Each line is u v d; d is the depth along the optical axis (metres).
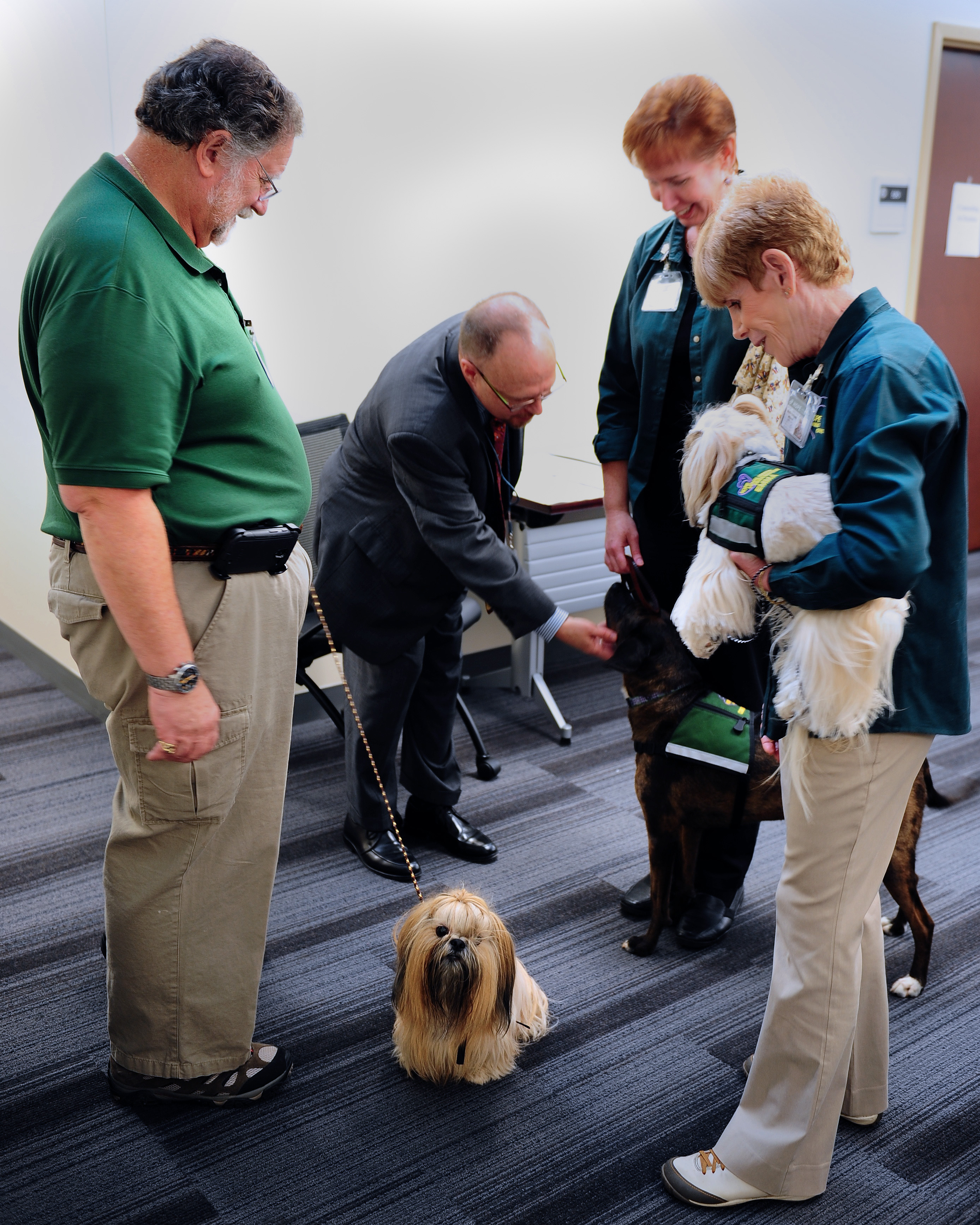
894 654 1.35
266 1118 1.79
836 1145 1.73
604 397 2.35
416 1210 1.60
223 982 1.73
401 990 1.81
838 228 1.31
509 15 3.32
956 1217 1.59
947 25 4.32
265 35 2.93
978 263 4.93
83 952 2.25
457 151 3.36
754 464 1.39
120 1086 1.79
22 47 3.11
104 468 1.34
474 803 2.96
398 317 3.41
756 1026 2.04
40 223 3.18
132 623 1.41
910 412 1.20
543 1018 2.02
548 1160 1.71
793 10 3.89
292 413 3.26
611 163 3.69
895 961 2.24
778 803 2.06
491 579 2.05
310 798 2.97
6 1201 1.61
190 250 1.45
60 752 3.23
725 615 1.46
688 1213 1.60
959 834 2.79
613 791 3.04
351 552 2.29
